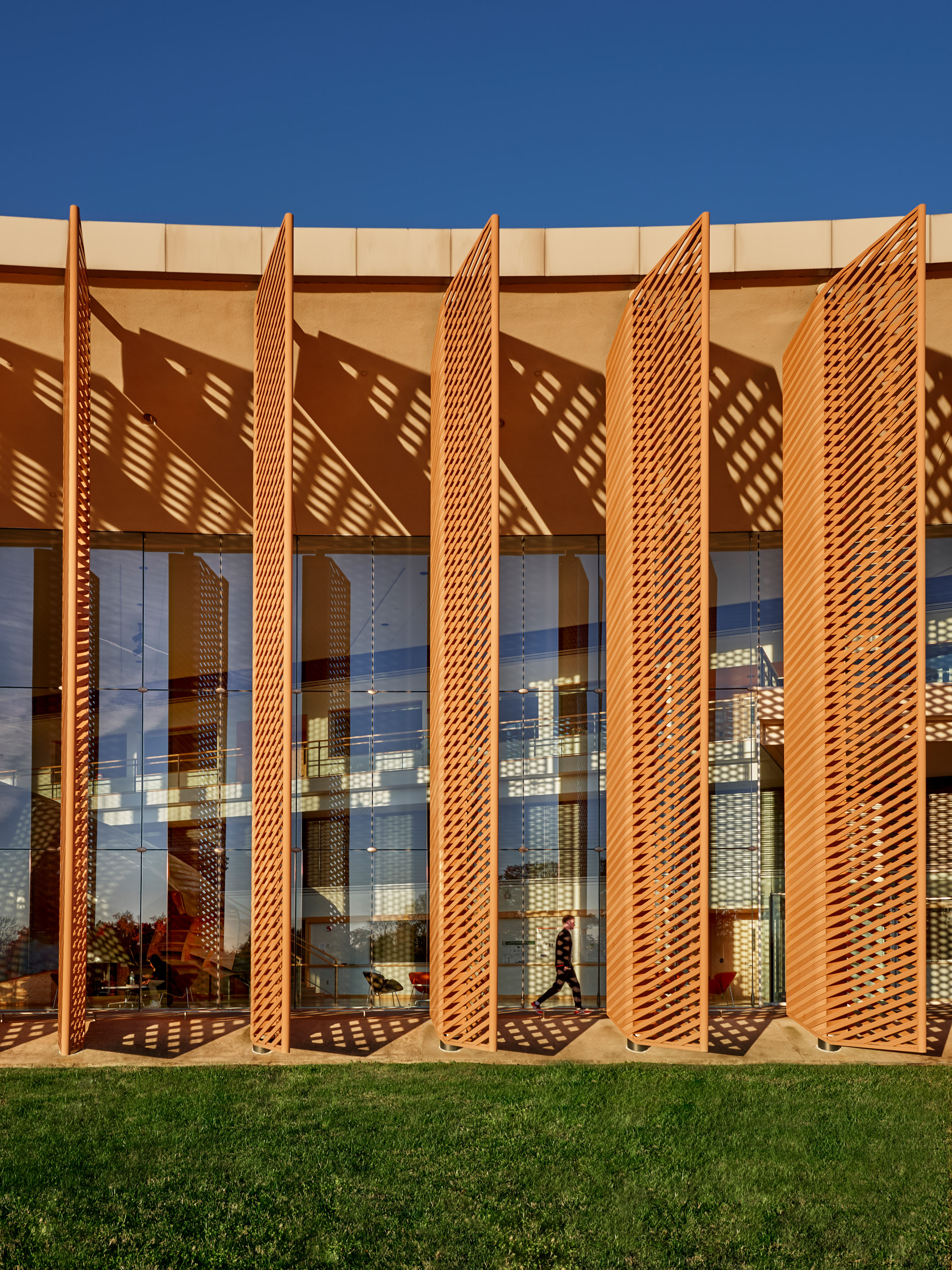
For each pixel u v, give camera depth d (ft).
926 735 34.96
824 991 32.30
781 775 38.96
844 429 32.35
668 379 32.58
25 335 33.99
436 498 35.01
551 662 39.29
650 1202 21.52
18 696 38.14
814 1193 21.97
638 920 33.04
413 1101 27.22
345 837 38.73
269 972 33.09
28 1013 37.27
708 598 31.37
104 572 38.70
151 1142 24.31
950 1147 24.22
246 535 39.24
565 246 33.32
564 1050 32.32
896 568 34.09
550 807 38.88
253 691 34.86
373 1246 19.70
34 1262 18.95
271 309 32.53
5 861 37.76
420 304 34.30
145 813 38.24
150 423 36.24
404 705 39.42
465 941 32.89
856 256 32.73
